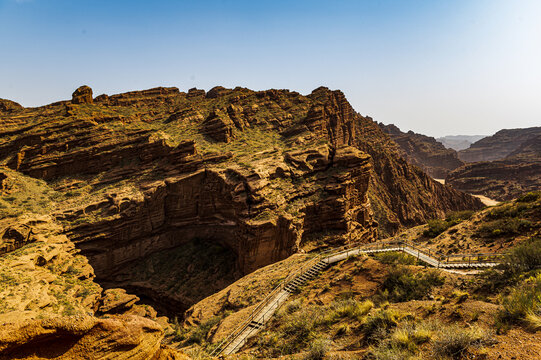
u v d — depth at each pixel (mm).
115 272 52094
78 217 50750
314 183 59281
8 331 5426
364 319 14555
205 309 30641
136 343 6738
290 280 28047
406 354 9641
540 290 10922
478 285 16906
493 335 9227
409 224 113562
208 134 77875
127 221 52781
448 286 18469
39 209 50188
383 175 128750
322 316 17375
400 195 123438
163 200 57219
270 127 92938
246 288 31016
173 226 58438
